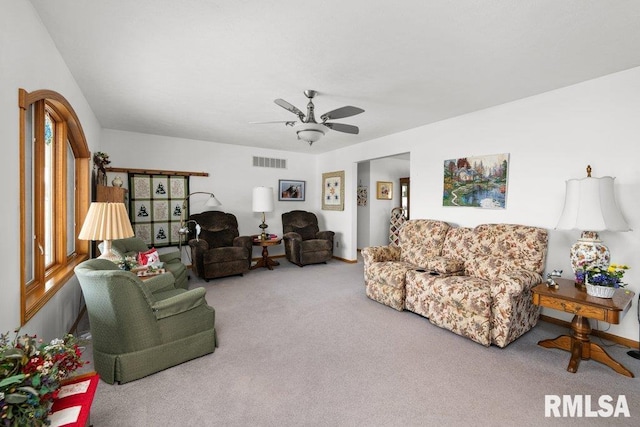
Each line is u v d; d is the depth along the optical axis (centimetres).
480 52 222
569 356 232
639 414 169
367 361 223
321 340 256
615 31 195
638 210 247
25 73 165
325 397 182
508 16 179
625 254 254
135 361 197
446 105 339
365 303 349
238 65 244
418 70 251
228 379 200
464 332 260
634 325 250
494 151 342
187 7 171
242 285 423
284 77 266
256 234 598
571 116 283
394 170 714
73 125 276
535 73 257
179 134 489
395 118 389
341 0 164
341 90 296
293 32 196
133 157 475
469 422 161
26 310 164
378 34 199
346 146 581
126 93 307
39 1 166
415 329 279
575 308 210
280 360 224
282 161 630
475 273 306
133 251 360
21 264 160
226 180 563
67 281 254
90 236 222
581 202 235
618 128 256
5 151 144
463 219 375
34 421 100
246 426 158
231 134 487
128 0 165
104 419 162
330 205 631
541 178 304
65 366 119
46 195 259
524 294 259
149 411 169
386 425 159
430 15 178
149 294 201
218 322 293
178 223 516
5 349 105
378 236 694
